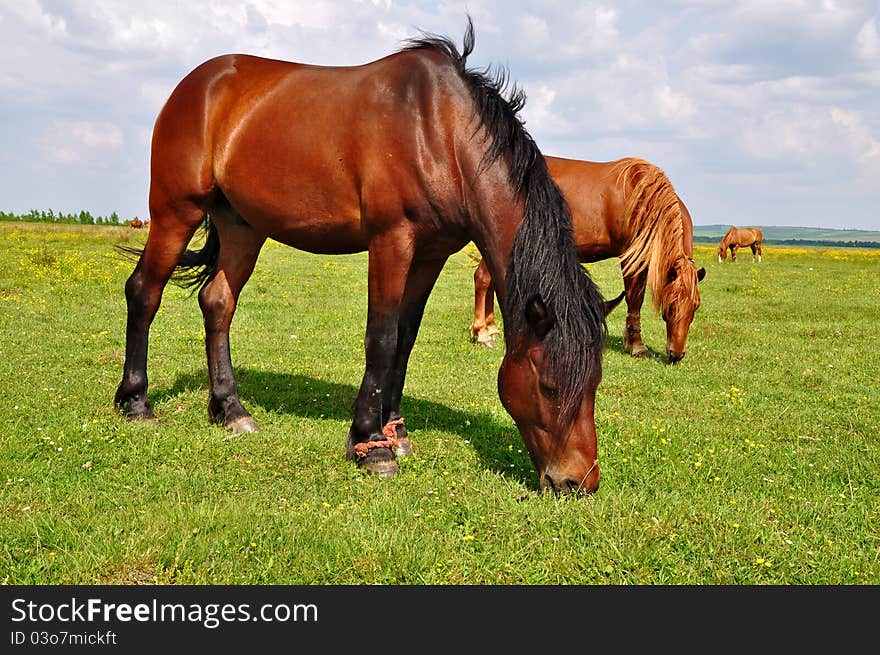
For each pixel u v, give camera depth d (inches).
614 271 893.8
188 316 455.8
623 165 337.4
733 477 179.3
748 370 328.8
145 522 140.3
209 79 205.0
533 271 153.2
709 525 143.9
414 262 194.7
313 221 190.9
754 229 1417.3
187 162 204.5
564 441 153.3
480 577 126.8
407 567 128.0
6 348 314.8
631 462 187.0
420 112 170.7
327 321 459.2
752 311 543.8
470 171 167.3
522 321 155.6
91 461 178.1
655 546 135.6
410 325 202.4
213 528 139.3
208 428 212.8
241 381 278.5
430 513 151.3
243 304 519.8
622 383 296.8
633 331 367.2
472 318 489.7
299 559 129.7
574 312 149.5
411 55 179.5
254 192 196.7
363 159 175.3
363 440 183.3
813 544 140.8
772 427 231.8
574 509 148.6
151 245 217.2
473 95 170.6
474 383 294.8
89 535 134.7
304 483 169.0
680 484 172.2
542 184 160.1
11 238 1186.0
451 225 174.7
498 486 167.3
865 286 767.1
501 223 164.9
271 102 194.4
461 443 205.2
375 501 156.5
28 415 213.2
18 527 136.3
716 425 232.2
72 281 587.2
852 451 203.9
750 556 134.6
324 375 301.7
